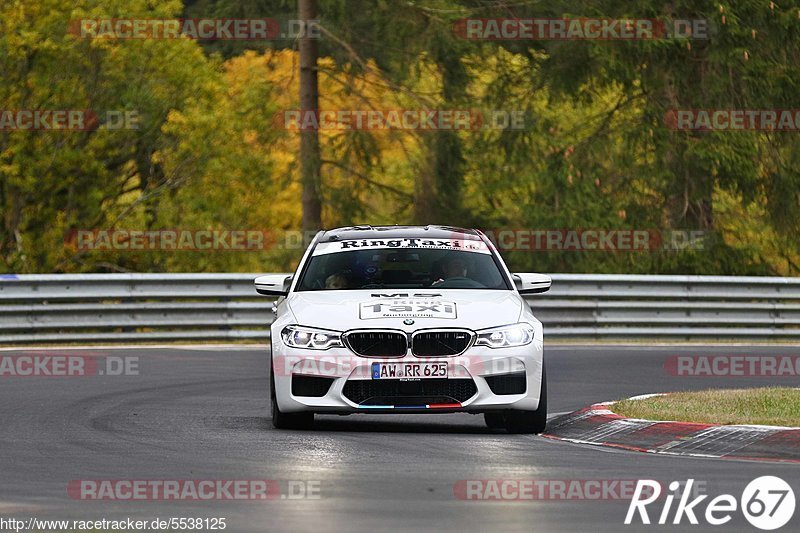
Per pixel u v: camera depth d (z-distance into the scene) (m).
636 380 48.28
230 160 116.62
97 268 123.44
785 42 102.62
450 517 21.98
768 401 36.62
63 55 112.88
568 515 22.22
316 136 103.50
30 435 32.94
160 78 117.88
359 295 34.94
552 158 106.31
